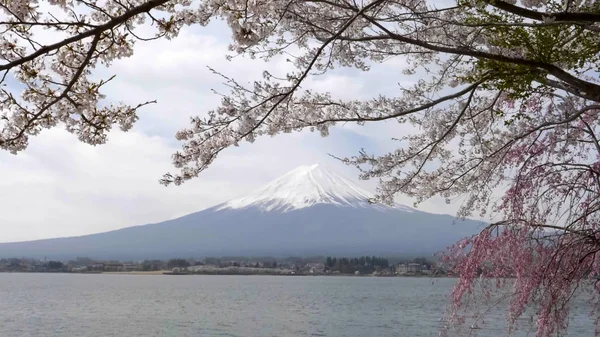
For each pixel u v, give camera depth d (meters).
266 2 5.36
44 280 168.62
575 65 6.47
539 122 7.78
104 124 5.08
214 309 55.88
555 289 6.54
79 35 4.32
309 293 94.81
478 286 7.10
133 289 106.50
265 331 36.72
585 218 6.70
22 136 4.94
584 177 6.81
